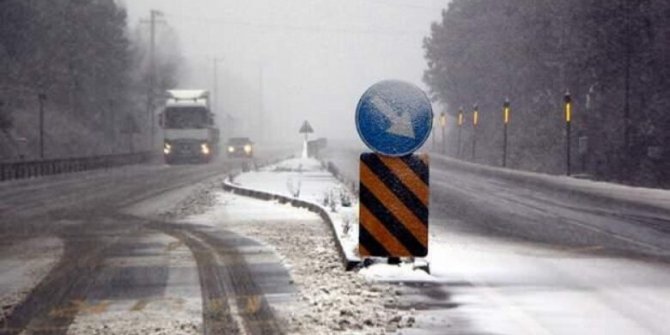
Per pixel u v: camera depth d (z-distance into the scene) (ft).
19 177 389.80
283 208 226.38
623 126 463.42
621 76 467.93
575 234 161.99
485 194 284.82
